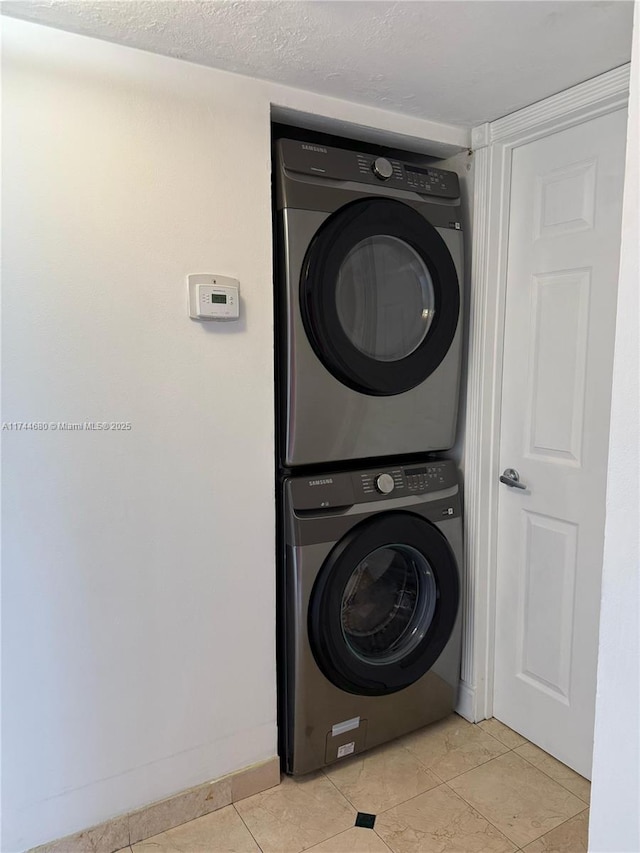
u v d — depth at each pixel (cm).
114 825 150
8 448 131
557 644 183
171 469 150
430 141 183
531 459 188
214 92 145
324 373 164
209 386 152
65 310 133
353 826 158
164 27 126
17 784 139
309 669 169
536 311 183
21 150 126
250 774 169
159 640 153
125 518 145
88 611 143
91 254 135
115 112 134
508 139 181
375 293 173
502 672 204
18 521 133
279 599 175
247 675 166
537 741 192
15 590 134
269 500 164
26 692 138
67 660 141
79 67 130
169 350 146
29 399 132
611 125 158
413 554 188
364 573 182
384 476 178
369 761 185
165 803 157
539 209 180
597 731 92
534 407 186
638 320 82
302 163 157
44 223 130
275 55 139
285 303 158
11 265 127
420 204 177
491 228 188
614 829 90
